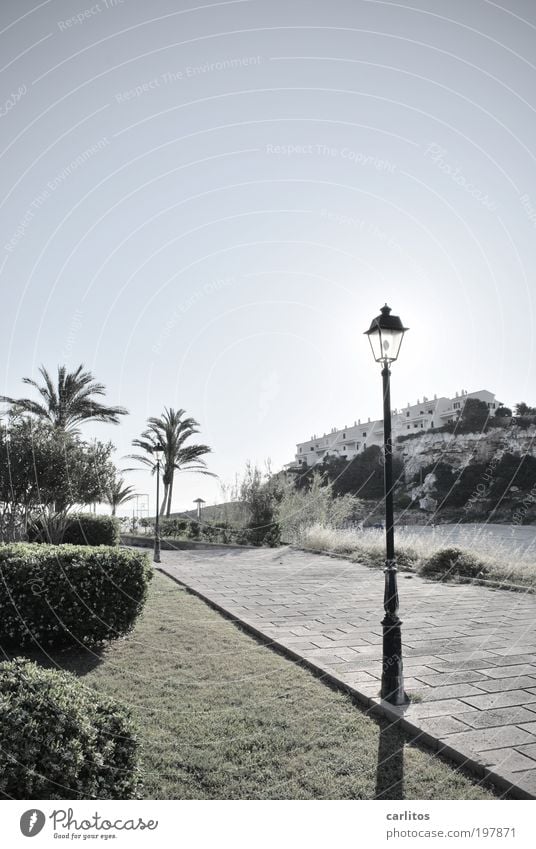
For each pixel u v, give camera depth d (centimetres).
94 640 592
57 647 596
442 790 325
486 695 465
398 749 376
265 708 444
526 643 632
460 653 593
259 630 688
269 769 347
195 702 454
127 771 282
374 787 328
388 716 428
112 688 483
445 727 399
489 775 333
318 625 720
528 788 315
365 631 688
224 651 605
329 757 364
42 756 246
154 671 533
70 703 270
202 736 391
